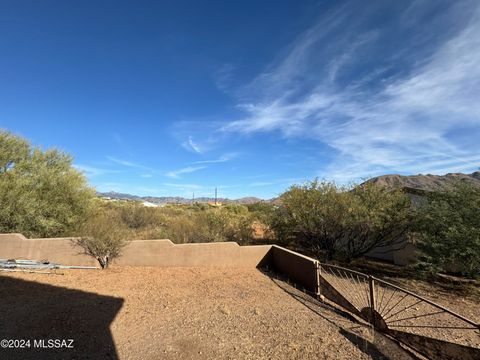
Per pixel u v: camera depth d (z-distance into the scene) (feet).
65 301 18.35
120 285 22.90
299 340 14.62
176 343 13.94
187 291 22.50
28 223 32.12
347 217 31.68
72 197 36.14
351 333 15.61
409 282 26.68
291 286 25.11
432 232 26.55
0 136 33.40
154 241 30.30
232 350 13.46
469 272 23.95
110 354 12.64
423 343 13.48
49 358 11.95
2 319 15.06
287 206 36.86
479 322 17.58
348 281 26.21
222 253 31.94
